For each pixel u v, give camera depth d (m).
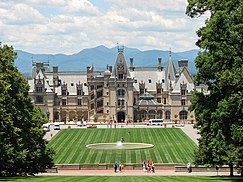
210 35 73.94
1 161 83.38
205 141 85.81
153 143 166.00
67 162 134.38
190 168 116.06
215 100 78.31
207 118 79.31
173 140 171.88
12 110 87.50
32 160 94.00
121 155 143.62
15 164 88.50
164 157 140.62
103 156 142.25
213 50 74.00
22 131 92.19
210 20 74.56
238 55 71.75
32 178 81.25
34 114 100.81
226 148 73.69
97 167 124.19
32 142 94.56
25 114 93.62
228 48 72.06
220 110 72.75
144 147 154.38
